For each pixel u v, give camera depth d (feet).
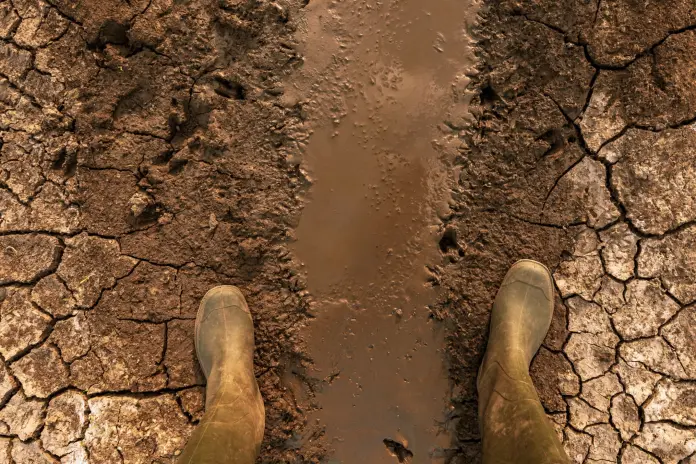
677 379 6.22
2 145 6.32
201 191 6.33
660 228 6.24
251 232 6.34
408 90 6.36
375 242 6.36
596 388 6.24
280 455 6.26
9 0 6.34
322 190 6.38
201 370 6.32
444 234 6.31
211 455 4.78
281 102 6.36
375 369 6.34
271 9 6.34
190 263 6.35
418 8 6.39
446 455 6.24
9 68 6.35
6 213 6.34
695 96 6.21
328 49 6.38
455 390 6.26
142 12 6.32
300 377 6.34
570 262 6.30
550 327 6.33
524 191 6.29
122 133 6.33
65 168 6.34
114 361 6.32
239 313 6.12
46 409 6.25
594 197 6.30
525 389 5.36
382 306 6.34
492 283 6.26
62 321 6.35
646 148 6.26
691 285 6.21
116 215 6.36
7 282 6.34
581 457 6.22
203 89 6.34
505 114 6.29
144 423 6.26
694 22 6.22
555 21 6.27
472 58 6.33
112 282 6.36
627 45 6.27
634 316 6.26
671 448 6.14
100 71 6.31
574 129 6.29
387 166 6.36
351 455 6.31
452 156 6.33
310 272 6.36
